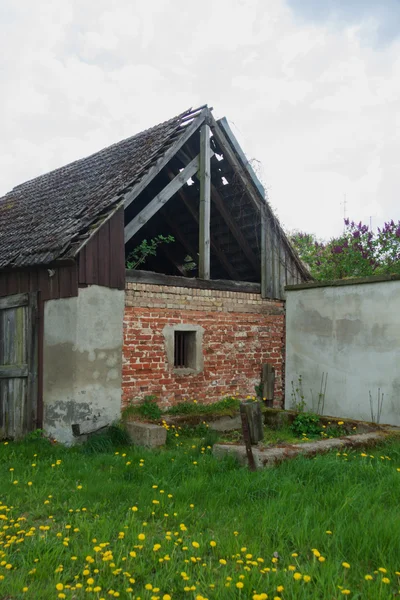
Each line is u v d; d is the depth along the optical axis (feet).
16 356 27.32
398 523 12.67
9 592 10.48
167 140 29.50
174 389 28.66
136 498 15.81
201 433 26.91
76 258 24.11
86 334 24.35
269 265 34.68
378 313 28.48
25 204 35.27
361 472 17.24
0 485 17.35
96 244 24.97
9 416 27.58
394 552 11.58
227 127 32.53
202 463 19.08
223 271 40.60
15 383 27.32
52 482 17.76
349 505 14.16
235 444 20.72
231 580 10.41
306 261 51.13
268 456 18.44
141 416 26.21
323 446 20.13
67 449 23.07
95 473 18.72
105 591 10.52
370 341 28.81
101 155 36.27
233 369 31.96
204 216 30.94
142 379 27.07
